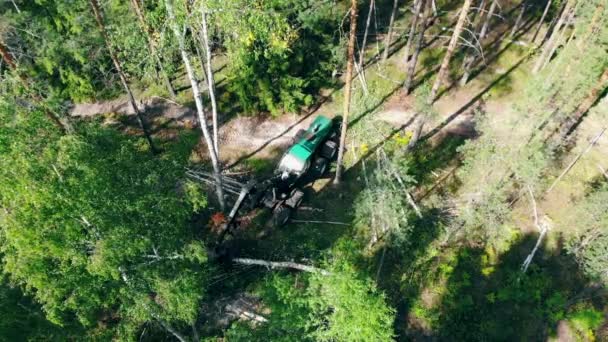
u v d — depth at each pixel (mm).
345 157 20938
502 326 16438
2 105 10945
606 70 18297
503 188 16875
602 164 20047
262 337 13680
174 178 12992
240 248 18172
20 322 11641
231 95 22969
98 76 23281
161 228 12188
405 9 27484
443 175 20062
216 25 16281
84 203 10594
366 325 11742
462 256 17812
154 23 15508
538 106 15789
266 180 18219
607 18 15570
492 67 24266
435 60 24812
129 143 12727
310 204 19391
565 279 17422
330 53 23125
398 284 17328
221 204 18594
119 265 11312
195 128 22344
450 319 16531
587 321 16375
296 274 17031
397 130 21766
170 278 12289
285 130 22156
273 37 16344
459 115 22312
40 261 10422
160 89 23766
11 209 10227
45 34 19750
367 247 18078
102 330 12508
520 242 18312
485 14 26375
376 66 24750
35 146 10539
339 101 23188
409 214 18609
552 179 19672
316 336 12656
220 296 17000
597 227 16453
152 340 15594
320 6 20703
